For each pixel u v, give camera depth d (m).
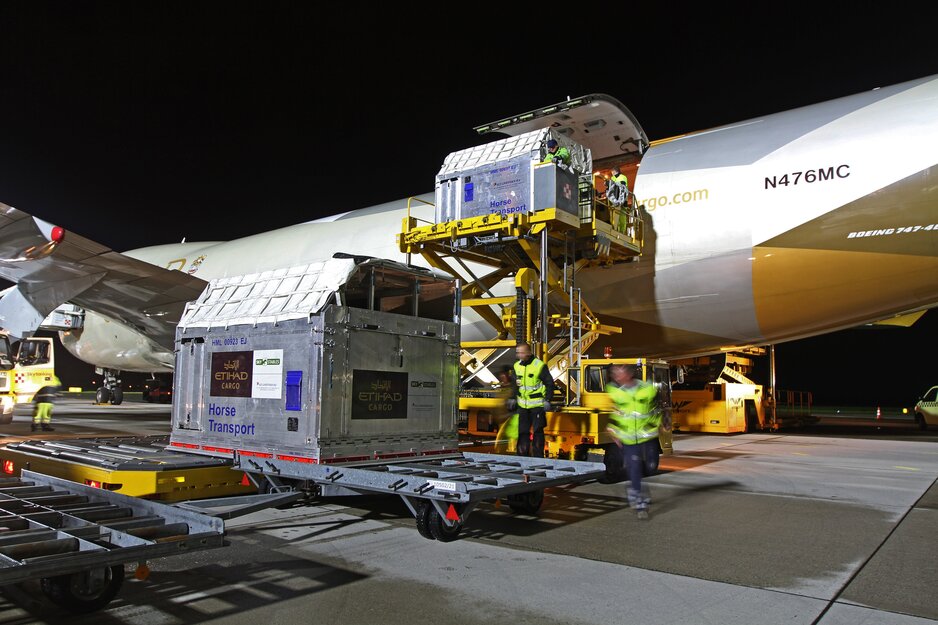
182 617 3.88
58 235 11.28
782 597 4.29
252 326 6.87
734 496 8.01
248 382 6.87
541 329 10.06
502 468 6.86
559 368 11.45
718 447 14.49
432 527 5.63
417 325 7.11
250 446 6.77
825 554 5.34
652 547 5.56
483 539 5.82
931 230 9.83
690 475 9.84
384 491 5.66
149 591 4.34
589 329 12.05
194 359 7.57
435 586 4.49
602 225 10.84
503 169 10.71
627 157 13.12
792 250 10.91
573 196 10.40
